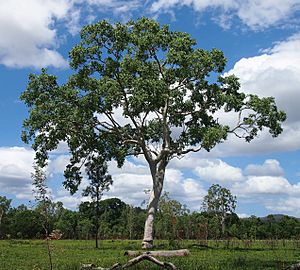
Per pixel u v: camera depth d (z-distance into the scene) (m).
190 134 41.22
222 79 41.09
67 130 39.31
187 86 40.91
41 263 22.31
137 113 37.75
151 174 40.53
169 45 39.31
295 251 33.91
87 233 86.00
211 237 62.28
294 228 81.94
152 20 39.34
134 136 41.81
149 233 38.66
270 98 40.16
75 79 38.91
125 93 38.41
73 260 24.42
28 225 81.75
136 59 38.62
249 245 42.41
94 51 36.66
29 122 38.69
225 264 20.92
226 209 78.88
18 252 31.59
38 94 38.72
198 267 19.31
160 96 35.78
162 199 58.28
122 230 93.44
